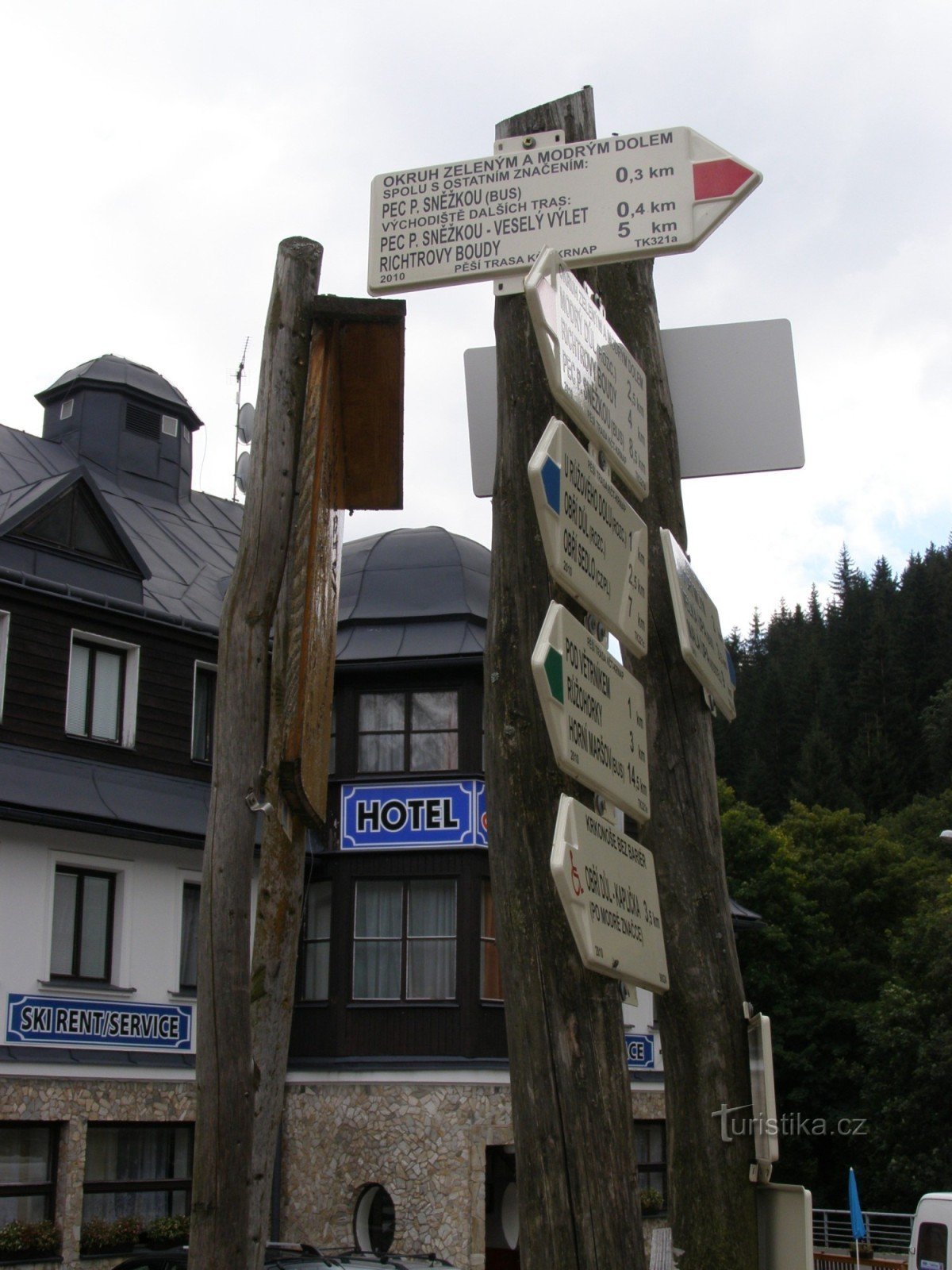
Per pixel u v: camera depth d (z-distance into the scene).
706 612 5.39
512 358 4.20
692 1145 4.99
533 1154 3.54
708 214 4.04
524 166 4.15
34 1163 17.27
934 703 75.38
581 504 3.47
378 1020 20.33
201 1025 4.91
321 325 5.61
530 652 3.93
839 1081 36.69
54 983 17.88
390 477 6.34
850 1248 30.41
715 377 5.37
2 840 17.72
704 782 5.25
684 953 5.11
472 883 20.58
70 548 20.23
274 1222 19.81
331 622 5.82
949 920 33.59
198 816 20.05
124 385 26.00
